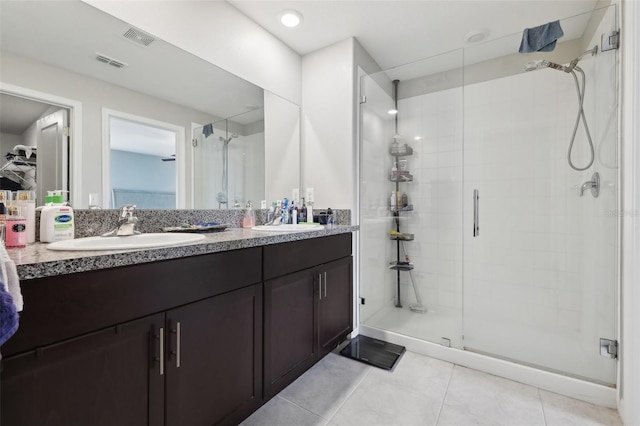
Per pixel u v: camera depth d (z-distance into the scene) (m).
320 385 1.62
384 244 2.63
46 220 1.11
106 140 1.36
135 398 0.88
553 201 2.13
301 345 1.59
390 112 2.66
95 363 0.80
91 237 1.25
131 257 0.86
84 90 1.30
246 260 1.26
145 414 0.91
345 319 2.02
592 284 1.81
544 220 2.17
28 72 1.15
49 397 0.72
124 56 1.42
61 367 0.74
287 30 2.12
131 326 0.87
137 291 0.89
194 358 1.05
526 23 2.03
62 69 1.23
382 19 2.00
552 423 1.33
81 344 0.77
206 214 1.80
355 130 2.23
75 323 0.76
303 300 1.61
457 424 1.33
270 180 2.22
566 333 2.05
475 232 2.44
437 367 1.82
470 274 2.47
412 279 2.68
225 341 1.17
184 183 1.68
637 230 1.25
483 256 2.42
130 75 1.45
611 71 1.57
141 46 1.48
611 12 1.54
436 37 2.21
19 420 0.68
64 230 1.14
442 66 2.43
